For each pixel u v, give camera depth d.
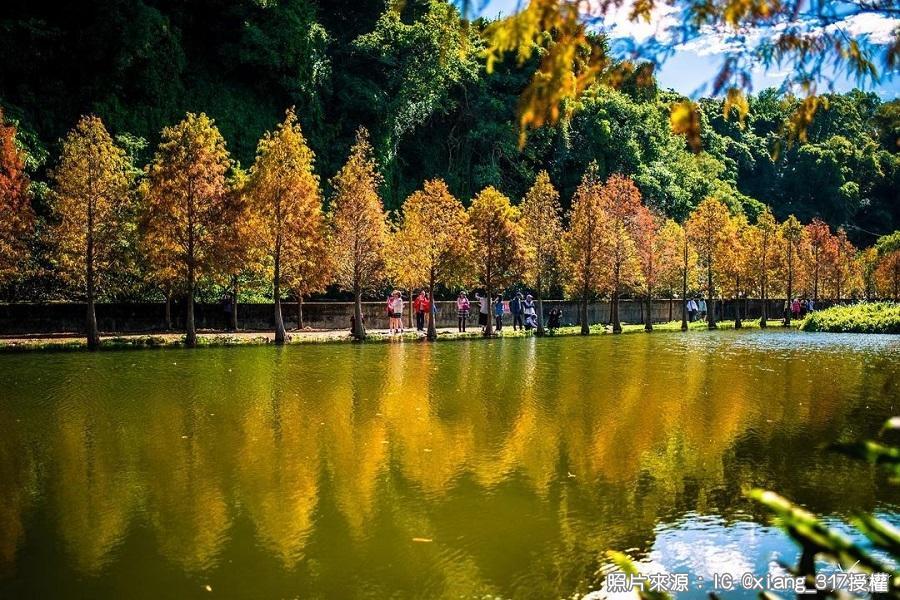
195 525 8.43
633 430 13.43
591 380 20.16
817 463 11.12
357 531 8.23
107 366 22.80
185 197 29.20
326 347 30.72
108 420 14.14
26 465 10.91
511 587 6.81
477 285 39.47
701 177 86.75
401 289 47.69
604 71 3.56
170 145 29.17
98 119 28.81
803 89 3.94
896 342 35.91
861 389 18.64
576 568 7.23
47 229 29.22
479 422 14.09
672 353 28.83
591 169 48.50
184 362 24.11
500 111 67.25
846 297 74.25
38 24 43.50
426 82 61.22
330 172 56.69
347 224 34.56
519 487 9.87
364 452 11.70
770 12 3.29
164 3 50.12
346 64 63.44
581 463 11.09
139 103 47.41
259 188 31.31
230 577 7.03
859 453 2.61
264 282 37.16
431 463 11.07
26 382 19.12
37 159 39.56
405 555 7.55
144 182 31.34
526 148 68.56
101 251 28.38
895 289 64.88
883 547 2.48
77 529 8.31
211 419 14.27
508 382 19.67
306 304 39.72
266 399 16.61
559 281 46.69
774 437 12.88
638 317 55.00
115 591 6.73
